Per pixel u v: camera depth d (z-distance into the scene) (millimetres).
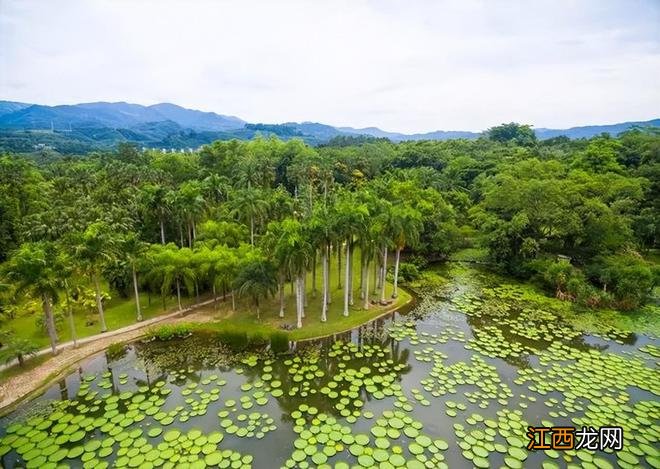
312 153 117125
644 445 25266
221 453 24344
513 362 35156
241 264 42688
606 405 29188
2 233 53125
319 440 25469
